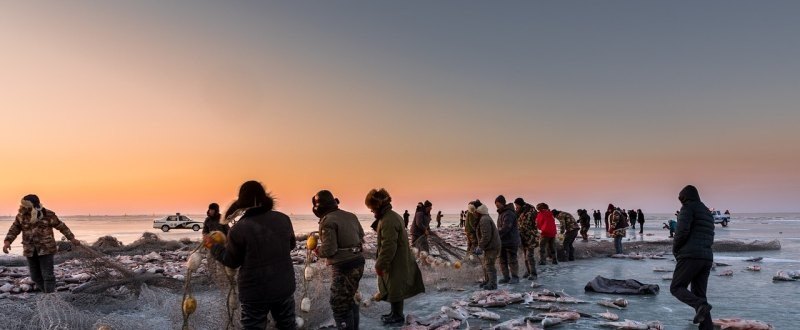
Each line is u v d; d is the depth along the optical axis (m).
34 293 8.95
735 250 19.06
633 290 9.27
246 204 4.35
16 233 8.41
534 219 11.40
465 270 10.60
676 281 6.34
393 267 6.47
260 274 4.17
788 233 32.31
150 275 8.73
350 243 5.62
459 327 6.64
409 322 6.83
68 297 7.58
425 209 12.26
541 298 8.51
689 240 6.24
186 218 49.34
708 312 5.98
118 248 18.55
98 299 7.75
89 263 8.55
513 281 10.58
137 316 7.00
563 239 15.62
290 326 4.50
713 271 12.66
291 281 4.40
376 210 6.47
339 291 5.57
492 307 7.96
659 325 6.49
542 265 14.21
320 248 5.57
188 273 4.52
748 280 11.03
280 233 4.34
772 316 7.30
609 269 13.29
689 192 6.35
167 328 6.16
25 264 14.73
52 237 8.51
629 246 19.77
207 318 6.09
